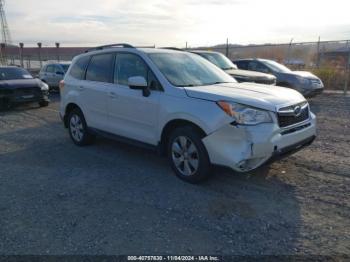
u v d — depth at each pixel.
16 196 4.37
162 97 4.77
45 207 4.04
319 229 3.45
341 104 11.79
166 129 4.82
